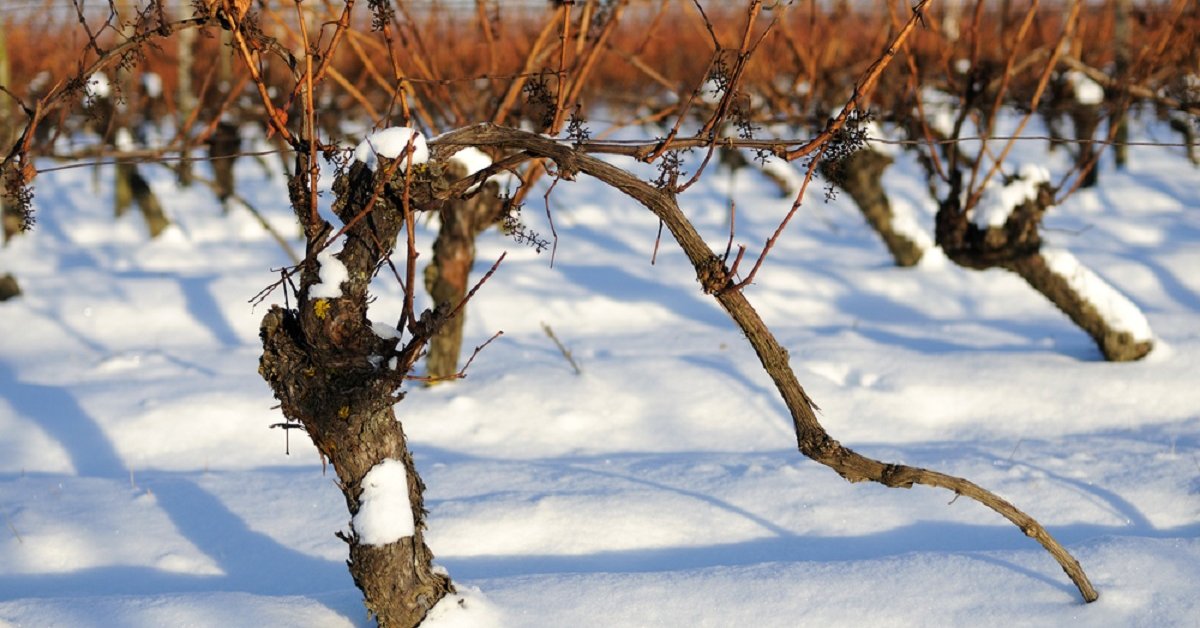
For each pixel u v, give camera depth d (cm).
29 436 471
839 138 277
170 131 1234
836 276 775
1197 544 308
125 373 568
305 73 249
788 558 330
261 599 291
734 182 1439
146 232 1153
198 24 258
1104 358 530
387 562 262
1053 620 273
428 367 525
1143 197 1196
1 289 739
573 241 998
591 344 614
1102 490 372
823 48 738
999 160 523
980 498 269
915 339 605
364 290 254
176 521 362
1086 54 794
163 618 280
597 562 332
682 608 284
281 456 445
